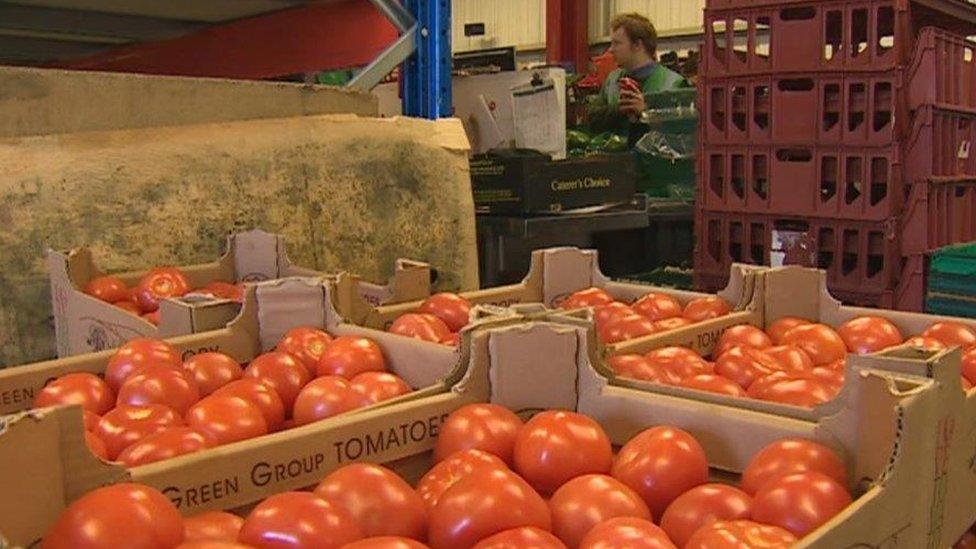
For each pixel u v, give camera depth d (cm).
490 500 112
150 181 272
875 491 110
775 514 112
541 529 109
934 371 124
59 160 260
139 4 418
